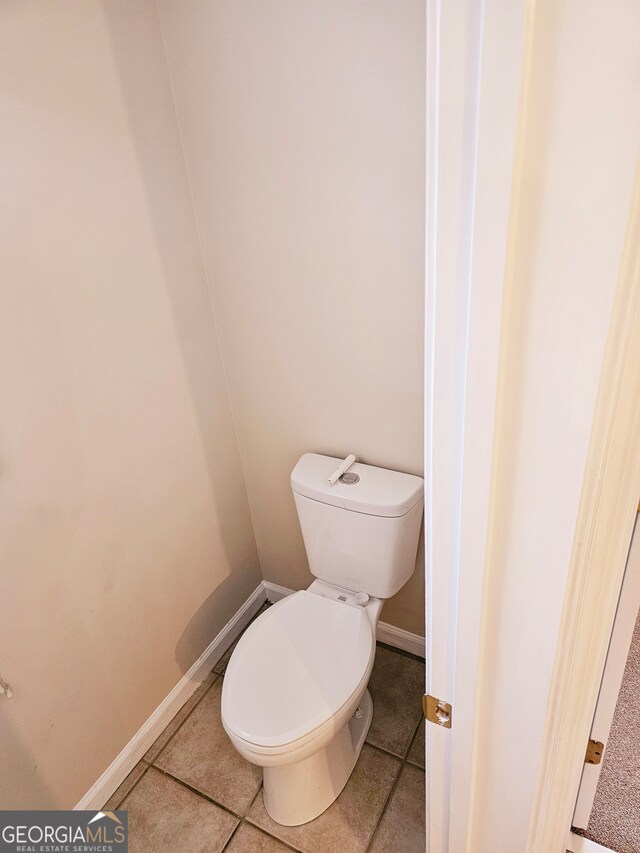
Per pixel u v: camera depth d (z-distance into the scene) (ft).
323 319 4.76
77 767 4.71
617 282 1.51
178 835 4.75
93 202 3.96
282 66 3.90
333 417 5.20
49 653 4.25
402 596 5.88
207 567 5.90
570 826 4.33
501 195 1.45
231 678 4.46
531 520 1.97
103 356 4.25
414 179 3.84
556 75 1.32
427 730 2.83
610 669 3.51
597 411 1.71
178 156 4.58
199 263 5.02
